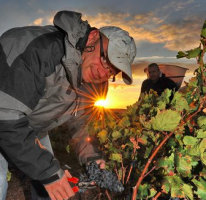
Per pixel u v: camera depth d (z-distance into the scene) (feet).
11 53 5.49
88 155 7.48
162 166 5.15
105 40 6.02
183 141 5.12
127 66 5.93
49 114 7.07
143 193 5.70
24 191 11.82
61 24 5.87
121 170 6.22
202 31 4.76
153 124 5.23
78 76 6.24
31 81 5.48
